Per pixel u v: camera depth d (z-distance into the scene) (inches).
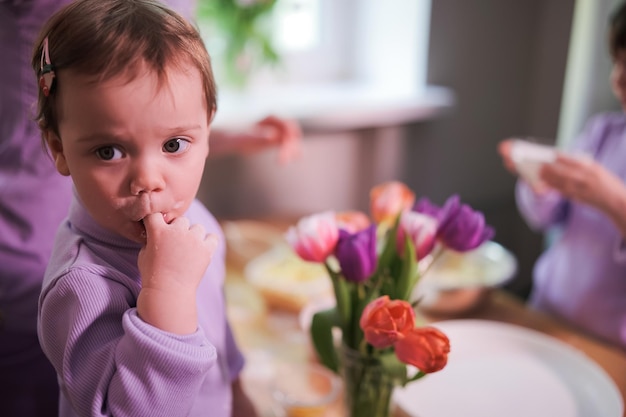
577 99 73.0
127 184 18.1
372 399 27.7
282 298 45.9
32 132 27.2
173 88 17.6
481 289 45.5
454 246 27.4
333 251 26.9
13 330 27.9
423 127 75.5
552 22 76.9
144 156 18.0
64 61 17.3
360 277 25.6
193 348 18.1
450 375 37.0
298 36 76.5
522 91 80.7
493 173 82.7
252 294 48.3
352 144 72.5
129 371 17.8
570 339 42.6
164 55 17.5
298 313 45.8
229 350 28.5
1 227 27.4
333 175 72.9
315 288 46.4
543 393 35.6
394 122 72.3
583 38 71.0
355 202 75.4
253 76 68.8
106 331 19.1
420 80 73.7
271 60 66.0
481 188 82.6
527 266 87.7
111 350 18.4
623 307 52.0
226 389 25.6
